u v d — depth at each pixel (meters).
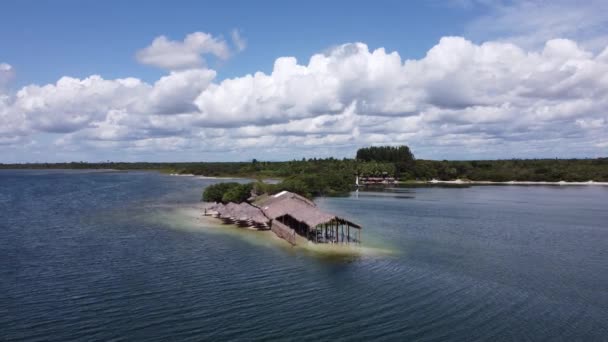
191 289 42.81
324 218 63.28
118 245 61.44
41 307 37.69
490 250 61.53
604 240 69.75
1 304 38.25
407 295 42.09
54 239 65.19
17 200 119.50
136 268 49.69
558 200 133.62
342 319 36.25
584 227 82.12
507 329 34.97
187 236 68.25
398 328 34.75
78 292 41.50
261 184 114.38
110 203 112.12
